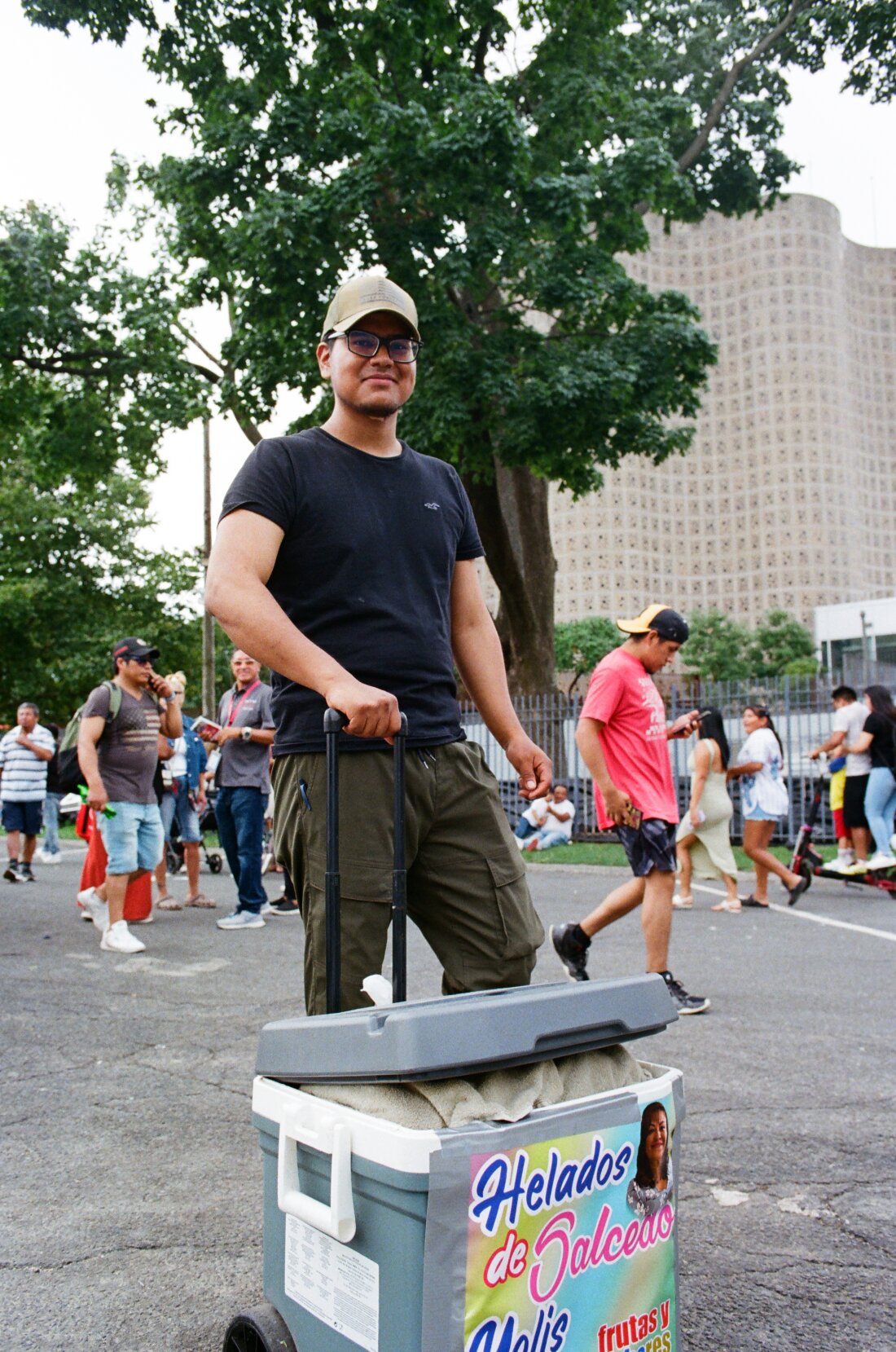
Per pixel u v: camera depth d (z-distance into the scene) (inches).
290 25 728.3
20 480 1396.4
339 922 83.0
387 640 92.8
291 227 653.9
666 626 204.1
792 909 372.5
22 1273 102.7
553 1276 65.4
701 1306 96.7
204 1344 90.4
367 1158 63.9
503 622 911.7
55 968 252.7
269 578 94.3
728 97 911.7
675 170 753.0
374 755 90.0
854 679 615.8
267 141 687.7
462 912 93.2
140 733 282.5
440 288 688.4
